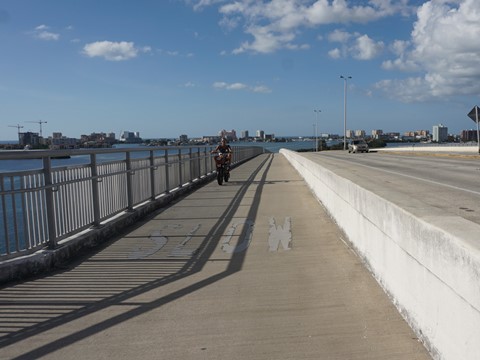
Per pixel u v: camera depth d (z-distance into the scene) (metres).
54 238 7.10
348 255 6.98
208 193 15.96
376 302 4.99
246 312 4.93
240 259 7.18
